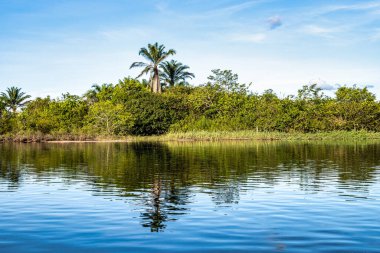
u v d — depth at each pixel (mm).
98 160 26141
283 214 11055
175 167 22031
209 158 27188
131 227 9781
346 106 64438
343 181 16875
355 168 21406
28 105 74188
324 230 9477
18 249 8211
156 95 66500
